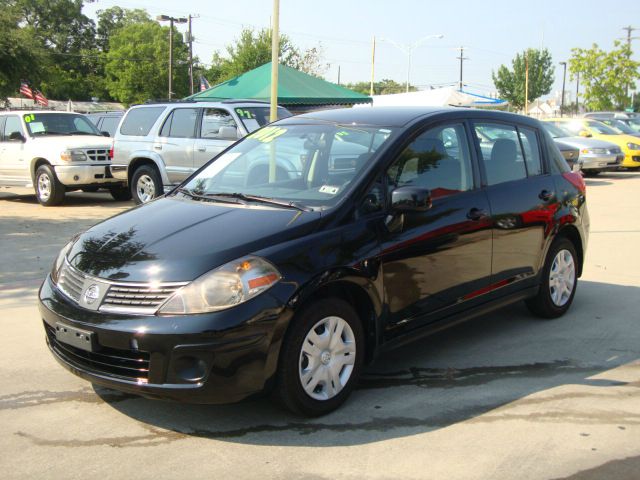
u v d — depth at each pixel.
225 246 3.77
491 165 5.20
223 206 4.44
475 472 3.38
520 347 5.26
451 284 4.72
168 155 12.22
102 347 3.67
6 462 3.47
